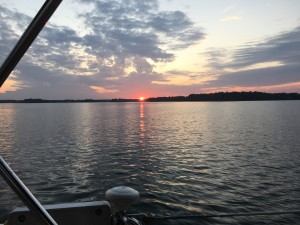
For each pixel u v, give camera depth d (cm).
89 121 7100
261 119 7262
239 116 8819
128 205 262
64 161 2233
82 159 2317
